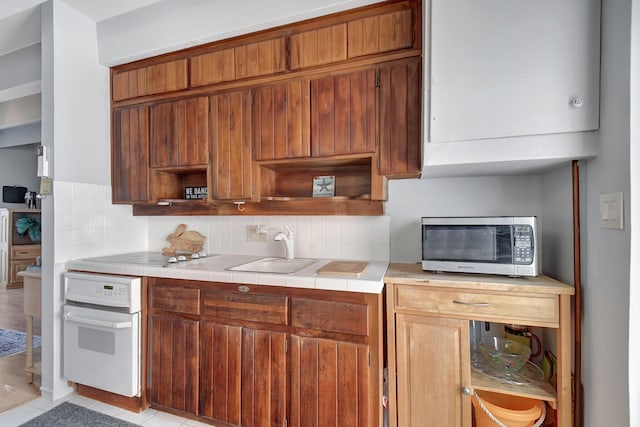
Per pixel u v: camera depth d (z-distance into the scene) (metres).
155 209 2.33
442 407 1.40
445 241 1.51
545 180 1.62
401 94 1.57
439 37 1.32
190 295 1.66
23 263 5.01
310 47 1.71
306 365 1.45
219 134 1.92
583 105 1.16
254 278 1.53
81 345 1.85
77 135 2.04
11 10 1.96
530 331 1.64
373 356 1.37
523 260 1.38
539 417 1.38
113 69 2.23
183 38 1.90
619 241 1.04
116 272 1.83
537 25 1.20
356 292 1.39
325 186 2.04
